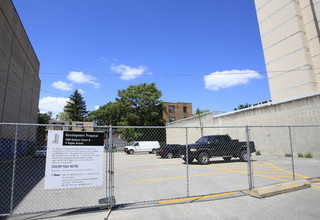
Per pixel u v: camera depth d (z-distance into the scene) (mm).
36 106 31672
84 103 74062
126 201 5496
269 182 7379
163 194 6137
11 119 20031
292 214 4371
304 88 27938
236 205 4973
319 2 28031
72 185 4617
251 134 21406
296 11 29641
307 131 16828
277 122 19078
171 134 36500
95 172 4820
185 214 4449
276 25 32031
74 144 4746
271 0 32906
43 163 16516
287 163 13039
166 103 54188
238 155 13719
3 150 17766
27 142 23312
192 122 30797
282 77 30797
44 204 5367
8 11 18016
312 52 28453
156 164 14227
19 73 22031
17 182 8406
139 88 45844
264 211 4562
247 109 21984
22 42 22625
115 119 55250
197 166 12305
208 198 5590
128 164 14680
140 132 42750
